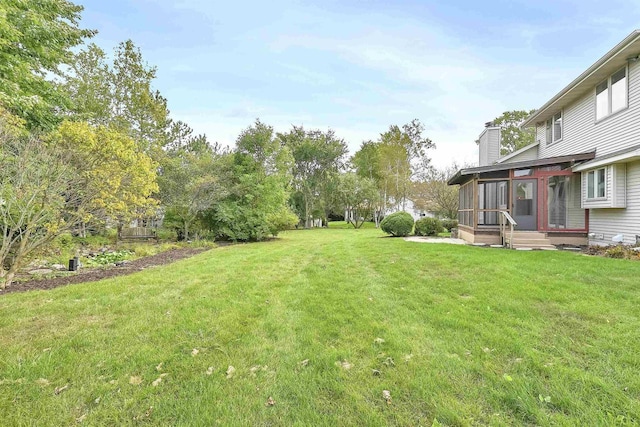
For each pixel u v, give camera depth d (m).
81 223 7.90
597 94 9.48
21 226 6.46
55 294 4.81
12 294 4.86
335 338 3.18
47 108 8.94
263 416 2.06
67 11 9.66
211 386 2.38
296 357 2.79
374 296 4.54
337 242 12.67
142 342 3.11
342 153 31.77
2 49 7.00
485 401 2.15
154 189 9.67
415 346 2.94
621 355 2.65
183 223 15.05
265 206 16.28
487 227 10.39
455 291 4.62
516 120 30.05
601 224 9.18
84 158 7.11
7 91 6.70
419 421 1.99
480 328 3.27
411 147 32.44
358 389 2.32
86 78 15.58
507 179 10.30
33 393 2.28
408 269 6.22
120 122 16.20
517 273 5.41
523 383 2.31
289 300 4.44
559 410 2.05
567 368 2.47
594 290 4.32
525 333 3.12
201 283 5.51
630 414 1.99
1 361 2.70
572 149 10.86
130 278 5.93
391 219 14.85
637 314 3.49
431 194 22.94
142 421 2.03
